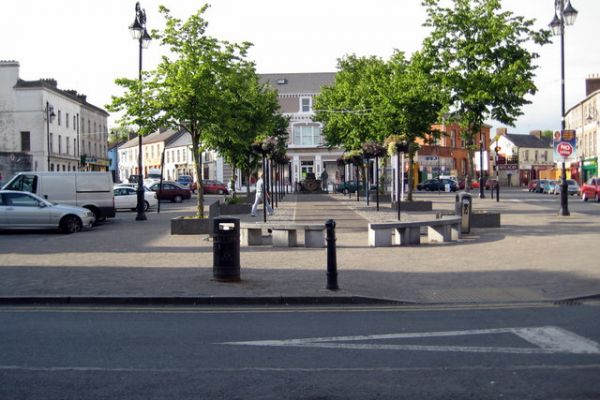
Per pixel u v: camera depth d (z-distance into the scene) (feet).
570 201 143.02
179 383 18.99
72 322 28.14
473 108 71.00
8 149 188.55
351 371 20.21
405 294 34.01
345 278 38.27
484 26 69.41
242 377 19.61
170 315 29.81
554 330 25.88
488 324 27.22
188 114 63.82
